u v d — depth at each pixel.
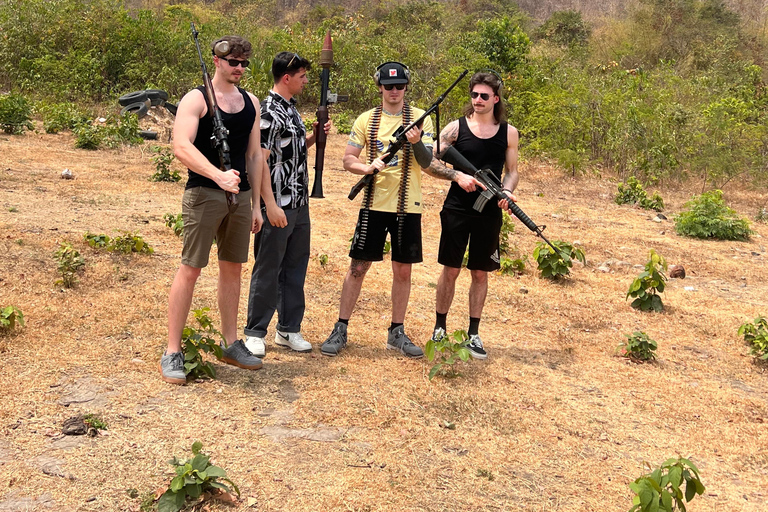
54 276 5.62
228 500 3.12
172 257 6.54
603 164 14.58
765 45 28.66
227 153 3.84
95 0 20.16
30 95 17.19
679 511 3.40
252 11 34.12
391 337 5.00
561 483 3.54
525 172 13.52
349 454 3.58
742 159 14.22
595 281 7.40
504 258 7.47
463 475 3.51
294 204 4.52
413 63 19.98
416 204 4.75
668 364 5.36
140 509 3.02
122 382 4.05
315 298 5.93
